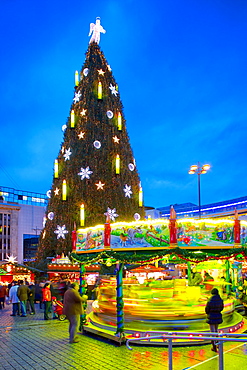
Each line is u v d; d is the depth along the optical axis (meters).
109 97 29.77
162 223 9.72
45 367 7.37
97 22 32.28
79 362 7.66
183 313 10.09
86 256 11.08
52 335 10.63
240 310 15.23
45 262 25.98
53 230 26.81
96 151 27.23
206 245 9.64
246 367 7.00
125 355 8.13
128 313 10.22
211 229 9.74
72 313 9.64
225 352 8.20
